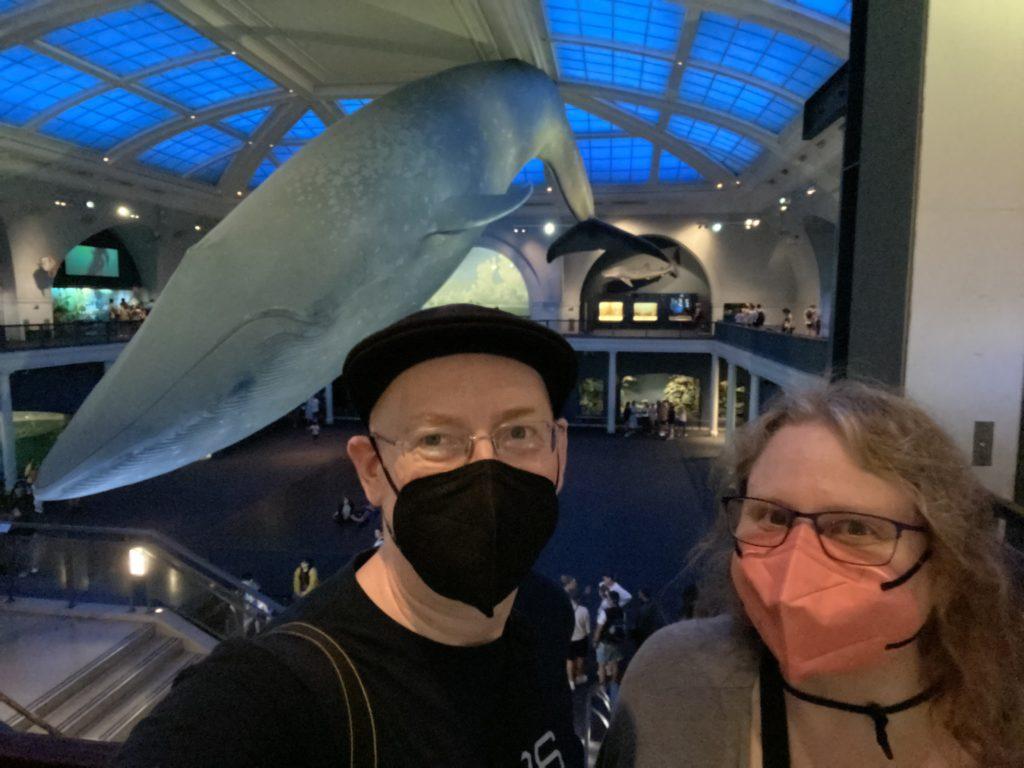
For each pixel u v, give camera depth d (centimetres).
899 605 95
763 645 118
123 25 1351
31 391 1866
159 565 640
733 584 121
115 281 2530
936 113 271
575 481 1730
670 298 2748
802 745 109
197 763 73
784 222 2353
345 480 1748
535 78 790
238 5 1160
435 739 91
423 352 95
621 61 1580
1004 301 272
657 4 1255
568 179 1032
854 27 299
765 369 1495
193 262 402
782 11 1123
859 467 99
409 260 476
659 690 120
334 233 424
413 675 93
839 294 305
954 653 99
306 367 431
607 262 2778
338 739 84
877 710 102
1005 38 264
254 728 78
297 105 1980
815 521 100
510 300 3181
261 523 1408
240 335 381
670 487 1667
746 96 1620
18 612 637
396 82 1521
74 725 495
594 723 467
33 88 1541
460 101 586
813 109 423
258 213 423
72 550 660
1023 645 102
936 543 98
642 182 2528
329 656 89
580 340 2441
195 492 1638
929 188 274
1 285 1961
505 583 90
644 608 742
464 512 88
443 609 95
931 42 269
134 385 371
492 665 103
